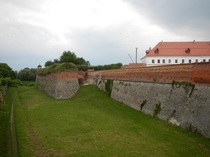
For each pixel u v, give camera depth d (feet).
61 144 51.60
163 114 72.08
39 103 113.70
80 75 181.06
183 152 46.55
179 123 63.46
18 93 163.02
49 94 149.28
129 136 58.03
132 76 99.55
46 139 54.95
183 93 65.10
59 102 117.29
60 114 84.99
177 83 68.59
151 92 82.58
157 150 48.06
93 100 115.85
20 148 47.91
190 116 59.72
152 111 78.95
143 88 88.89
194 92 60.75
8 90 186.19
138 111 87.71
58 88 132.98
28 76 377.71
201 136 54.08
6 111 89.81
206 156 44.19
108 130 63.62
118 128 65.72
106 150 48.03
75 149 48.49
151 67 83.82
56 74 140.26
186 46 189.88
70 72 138.72
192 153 45.85
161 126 66.33
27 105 106.93
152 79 83.05
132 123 71.82
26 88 209.56
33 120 74.95
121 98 107.65
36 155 44.70
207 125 53.21
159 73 78.64
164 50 189.06
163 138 55.83
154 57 187.21
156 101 77.97
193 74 61.87
